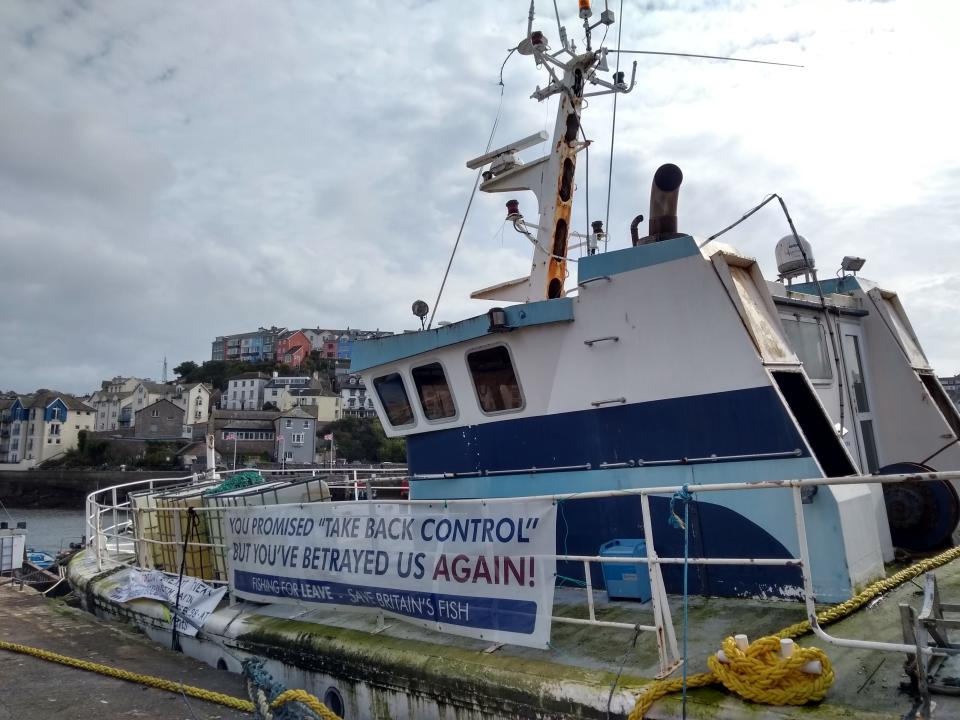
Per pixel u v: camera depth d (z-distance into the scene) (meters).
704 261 4.90
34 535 40.84
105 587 8.14
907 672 2.99
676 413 4.97
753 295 5.07
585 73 6.87
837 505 4.23
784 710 2.93
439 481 6.36
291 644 5.15
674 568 4.93
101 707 4.88
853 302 6.68
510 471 5.85
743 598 4.59
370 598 4.92
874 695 2.99
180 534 7.22
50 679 5.52
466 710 3.96
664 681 3.30
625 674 3.58
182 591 6.68
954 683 2.95
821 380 5.86
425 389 6.50
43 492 66.50
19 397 92.75
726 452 4.73
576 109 6.88
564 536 5.53
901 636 3.56
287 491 7.29
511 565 4.09
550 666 3.81
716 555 4.72
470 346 6.06
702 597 4.76
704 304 4.88
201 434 91.00
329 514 5.33
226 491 7.69
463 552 4.34
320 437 80.00
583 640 4.19
